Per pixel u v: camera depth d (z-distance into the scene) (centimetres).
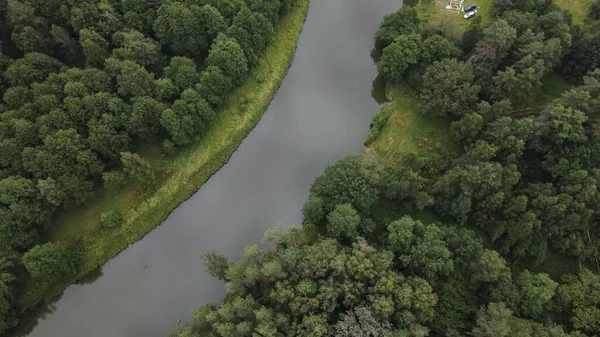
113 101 8656
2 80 8825
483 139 8894
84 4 9312
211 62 9525
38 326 8194
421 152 9600
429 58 10031
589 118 8481
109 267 8738
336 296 6925
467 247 7625
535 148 8594
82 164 8275
